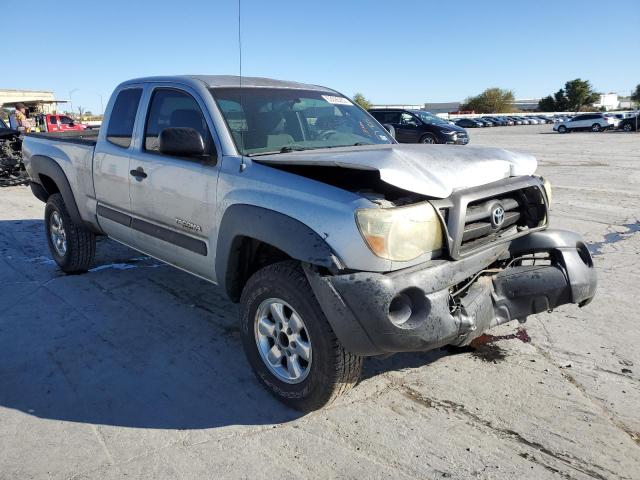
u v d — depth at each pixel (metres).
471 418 2.96
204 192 3.42
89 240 5.25
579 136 30.56
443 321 2.70
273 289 2.92
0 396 3.20
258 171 3.11
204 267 3.61
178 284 5.10
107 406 3.09
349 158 2.78
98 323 4.22
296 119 3.85
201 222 3.50
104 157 4.48
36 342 3.89
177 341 3.90
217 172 3.34
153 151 4.01
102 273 5.46
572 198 9.24
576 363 3.53
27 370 3.49
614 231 6.90
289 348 2.98
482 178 3.01
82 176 4.86
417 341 2.64
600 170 13.17
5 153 11.79
